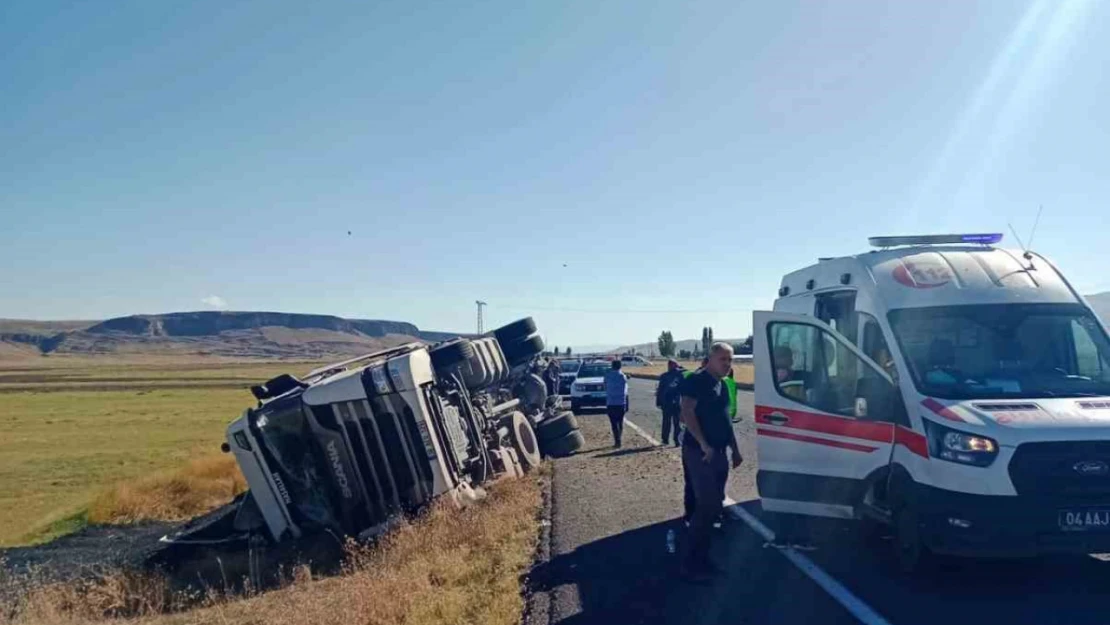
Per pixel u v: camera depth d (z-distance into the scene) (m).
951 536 7.44
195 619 8.95
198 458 24.30
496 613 7.51
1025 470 7.24
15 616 9.94
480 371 16.91
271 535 13.15
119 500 18.36
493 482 15.45
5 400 60.81
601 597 7.98
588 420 29.38
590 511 12.25
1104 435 7.27
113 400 60.72
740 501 12.47
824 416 9.16
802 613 7.16
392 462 12.98
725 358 8.41
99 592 11.13
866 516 8.73
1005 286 8.96
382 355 16.08
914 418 8.02
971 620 6.83
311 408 13.05
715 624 6.99
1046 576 8.08
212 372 123.06
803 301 10.61
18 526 17.62
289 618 8.01
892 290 8.98
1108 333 8.67
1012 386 8.16
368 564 10.80
